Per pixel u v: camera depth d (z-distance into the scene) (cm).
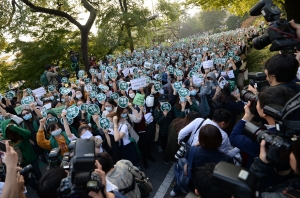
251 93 249
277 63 211
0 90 1460
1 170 232
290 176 166
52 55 1480
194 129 316
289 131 138
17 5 1243
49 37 1527
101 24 1698
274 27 205
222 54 1159
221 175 109
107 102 446
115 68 1174
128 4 1811
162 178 440
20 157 376
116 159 388
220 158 250
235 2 1620
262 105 176
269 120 176
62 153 376
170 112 469
